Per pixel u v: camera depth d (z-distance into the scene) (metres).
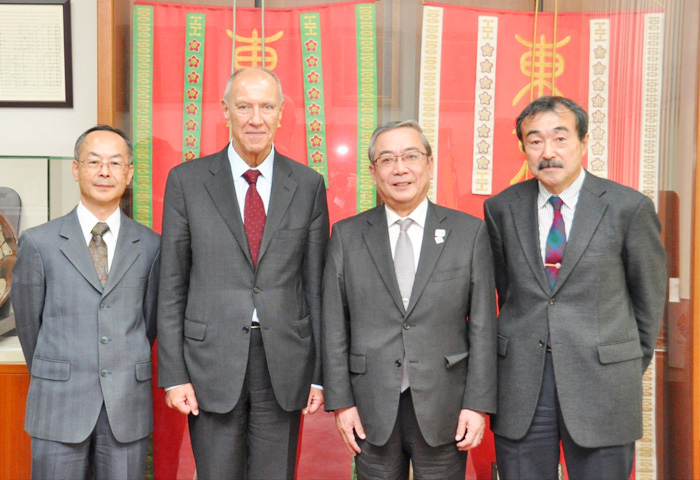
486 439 2.50
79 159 1.97
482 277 1.86
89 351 1.90
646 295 1.84
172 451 2.50
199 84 2.50
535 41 2.50
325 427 2.51
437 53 2.50
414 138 1.83
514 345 1.87
